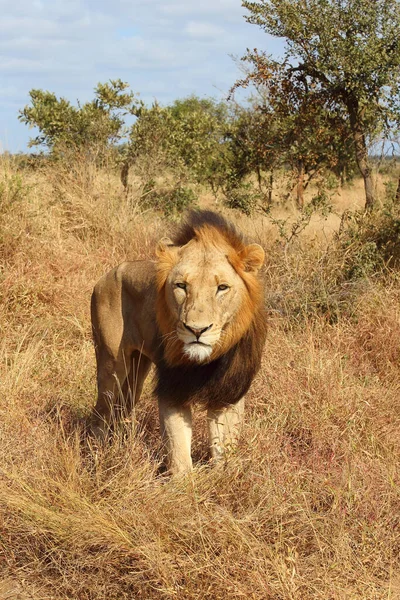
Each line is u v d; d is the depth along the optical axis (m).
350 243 8.34
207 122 16.02
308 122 11.07
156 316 4.42
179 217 12.12
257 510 3.88
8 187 9.56
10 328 7.23
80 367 6.30
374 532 3.84
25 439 4.71
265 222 11.31
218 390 4.39
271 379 5.65
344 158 11.91
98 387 5.27
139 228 10.46
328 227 10.82
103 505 3.98
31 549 3.88
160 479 4.17
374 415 5.30
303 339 6.65
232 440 4.51
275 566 3.49
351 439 4.76
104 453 4.43
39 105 14.88
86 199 11.15
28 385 5.78
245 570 3.50
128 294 5.02
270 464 4.33
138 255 9.60
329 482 4.24
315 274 7.87
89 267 8.88
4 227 8.70
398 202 9.25
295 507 3.95
